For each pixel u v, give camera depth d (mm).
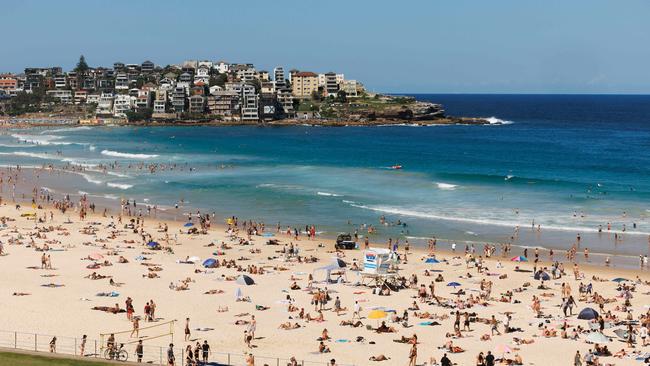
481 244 91062
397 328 55219
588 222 102188
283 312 59000
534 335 53812
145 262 77625
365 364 46500
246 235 96750
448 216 106750
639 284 71688
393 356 48250
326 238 95062
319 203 118625
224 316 57344
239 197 125312
